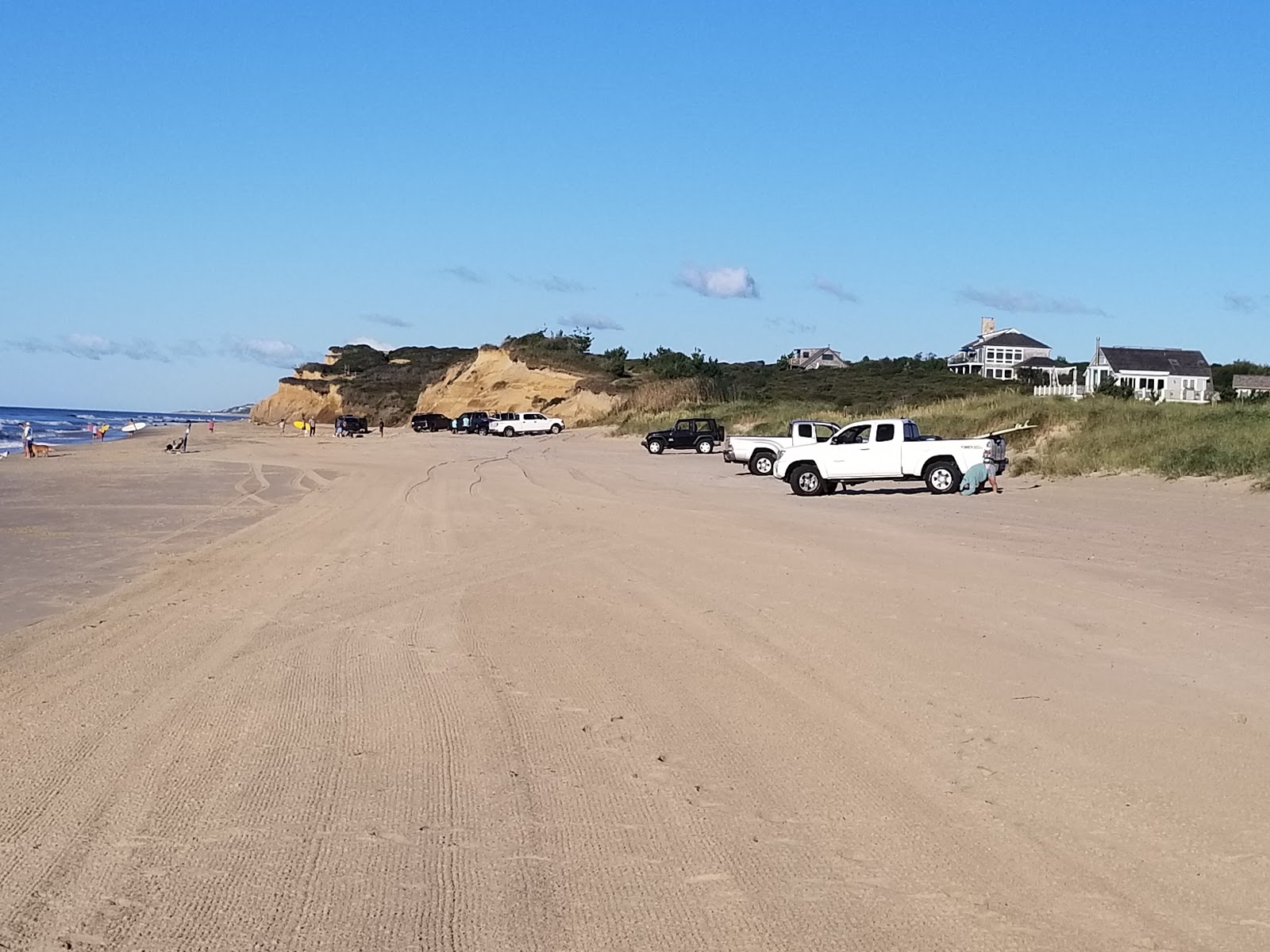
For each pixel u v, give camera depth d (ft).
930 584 46.32
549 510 84.48
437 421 326.24
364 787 22.85
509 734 26.58
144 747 25.66
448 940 16.11
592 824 20.63
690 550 59.16
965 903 16.99
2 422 399.65
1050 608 40.42
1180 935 15.85
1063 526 67.46
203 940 16.16
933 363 409.69
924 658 33.17
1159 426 111.96
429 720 27.86
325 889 17.87
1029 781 22.47
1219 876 17.84
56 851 19.47
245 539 70.08
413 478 129.39
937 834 19.80
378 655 35.58
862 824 20.33
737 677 31.60
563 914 16.92
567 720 27.73
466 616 42.29
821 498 93.86
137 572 56.18
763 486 110.83
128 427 337.93
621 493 102.32
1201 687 29.37
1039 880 17.78
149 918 16.88
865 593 44.27
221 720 27.99
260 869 18.66
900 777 22.84
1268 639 35.04
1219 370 307.58
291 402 447.83
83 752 25.32
